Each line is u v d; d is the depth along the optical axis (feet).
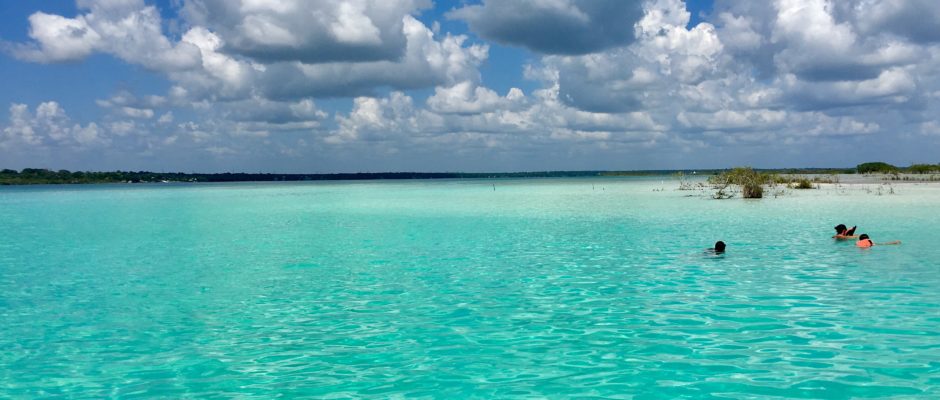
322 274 54.90
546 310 39.09
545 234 83.20
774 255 59.00
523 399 24.56
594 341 32.01
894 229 76.54
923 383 24.71
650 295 42.65
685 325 34.47
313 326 36.58
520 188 307.78
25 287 50.83
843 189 174.29
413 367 28.76
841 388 24.40
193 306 42.68
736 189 181.98
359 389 26.11
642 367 27.81
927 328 32.35
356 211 142.72
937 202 119.24
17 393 26.68
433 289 46.91
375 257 64.95
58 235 95.09
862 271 49.16
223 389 26.48
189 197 256.32
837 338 30.99
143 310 41.68
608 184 346.13
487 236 82.64
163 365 29.91
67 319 39.45
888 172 305.12
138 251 73.87
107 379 28.14
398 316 38.52
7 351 32.68
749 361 28.07
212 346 32.89
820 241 68.13
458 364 29.01
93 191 383.65
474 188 325.83
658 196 175.22
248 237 88.12
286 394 25.68
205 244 80.23
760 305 38.55
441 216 121.49
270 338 34.19
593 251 65.36
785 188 183.62
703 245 67.72
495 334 33.86
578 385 25.90
